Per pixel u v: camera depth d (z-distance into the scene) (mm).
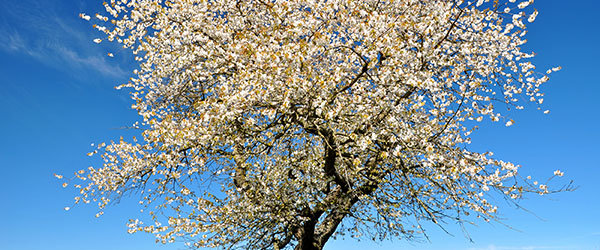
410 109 6945
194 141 7441
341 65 6680
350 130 7273
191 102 9953
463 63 8727
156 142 7895
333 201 8938
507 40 8023
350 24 7391
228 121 7062
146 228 8453
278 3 8367
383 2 8633
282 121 7516
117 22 8938
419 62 7473
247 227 8562
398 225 9344
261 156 8430
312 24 7168
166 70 9617
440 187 7727
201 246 8242
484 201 7531
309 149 9086
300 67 6586
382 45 6312
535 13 7668
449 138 8094
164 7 8672
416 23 7770
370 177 8344
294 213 8516
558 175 6887
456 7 7715
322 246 9398
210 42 7422
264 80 6508
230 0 9141
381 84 6660
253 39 8531
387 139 7191
